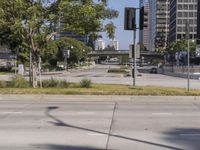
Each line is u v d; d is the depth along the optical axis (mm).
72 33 29984
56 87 27594
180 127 13273
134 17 26016
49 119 14977
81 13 26781
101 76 66000
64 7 26297
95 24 27641
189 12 193875
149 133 12109
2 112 17000
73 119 15016
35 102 21469
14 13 26375
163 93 23906
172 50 165000
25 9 26094
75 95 23172
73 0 26922
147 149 9930
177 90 25656
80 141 10906
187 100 22953
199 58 137000
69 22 27672
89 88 26438
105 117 15625
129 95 23203
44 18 27047
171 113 16938
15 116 15773
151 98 22859
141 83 41500
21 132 12266
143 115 16266
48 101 22078
